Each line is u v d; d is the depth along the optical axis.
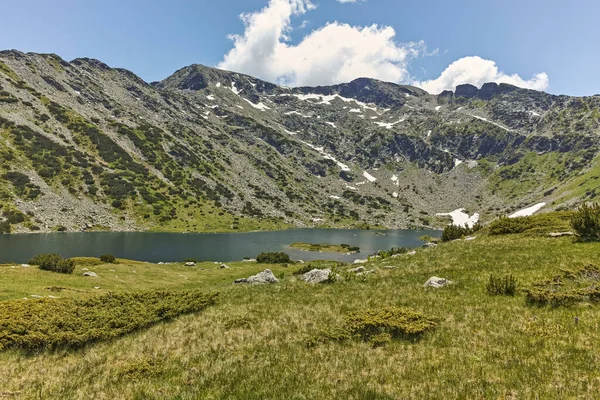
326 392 9.66
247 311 19.91
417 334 13.60
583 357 10.16
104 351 15.23
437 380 9.77
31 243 105.69
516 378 9.34
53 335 16.17
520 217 43.03
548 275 19.67
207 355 13.64
